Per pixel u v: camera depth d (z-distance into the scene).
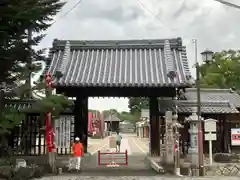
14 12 16.84
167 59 22.00
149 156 21.34
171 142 18.14
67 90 21.34
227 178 16.31
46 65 22.39
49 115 17.52
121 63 22.50
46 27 19.42
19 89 19.38
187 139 22.36
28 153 20.78
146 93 21.28
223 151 23.23
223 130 23.53
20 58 19.08
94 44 24.03
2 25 17.56
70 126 20.98
